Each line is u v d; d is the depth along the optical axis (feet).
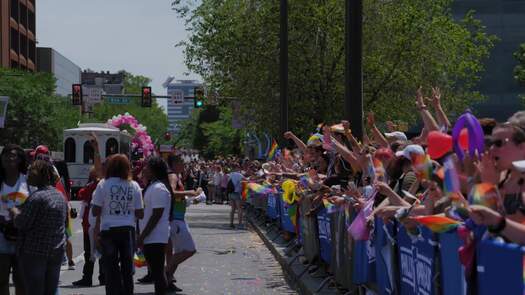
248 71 100.94
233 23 102.06
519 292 13.61
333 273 33.53
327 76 98.22
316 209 36.65
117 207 30.89
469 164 17.24
